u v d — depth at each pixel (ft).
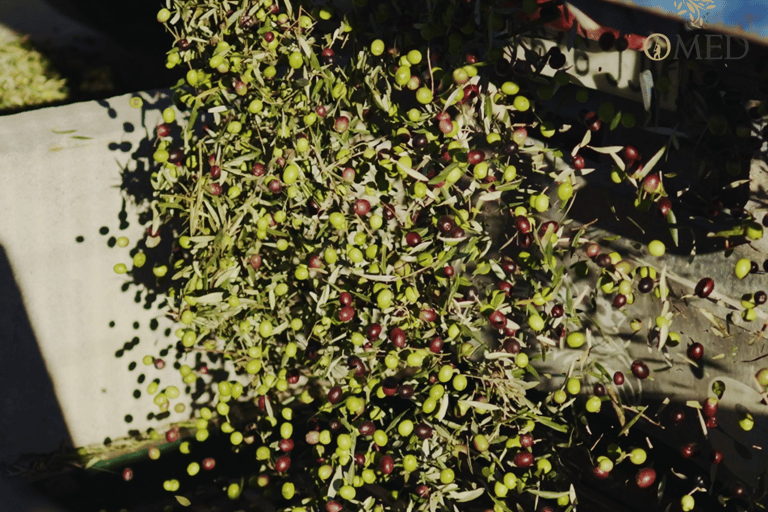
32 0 29.60
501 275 10.78
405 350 11.34
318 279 12.57
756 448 10.21
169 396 13.44
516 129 10.69
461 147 10.28
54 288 14.01
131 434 15.44
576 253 12.09
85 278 14.21
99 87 24.98
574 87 12.19
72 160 13.42
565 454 12.30
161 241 14.58
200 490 13.57
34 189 13.30
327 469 10.85
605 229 11.53
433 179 9.84
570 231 12.11
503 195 12.39
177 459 14.67
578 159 9.96
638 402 12.34
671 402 11.66
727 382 10.43
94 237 14.03
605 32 9.78
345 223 11.77
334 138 11.84
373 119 13.74
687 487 11.59
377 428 12.84
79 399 14.84
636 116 11.22
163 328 15.16
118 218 14.14
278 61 12.59
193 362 15.60
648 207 9.48
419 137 10.59
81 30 27.84
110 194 13.93
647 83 9.53
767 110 8.63
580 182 11.63
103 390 14.99
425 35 10.84
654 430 12.39
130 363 15.08
